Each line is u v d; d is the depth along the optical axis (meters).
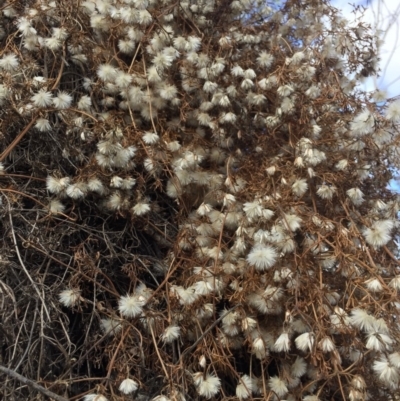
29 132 1.52
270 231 1.38
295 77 1.70
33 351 1.26
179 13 1.85
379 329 1.20
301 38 2.01
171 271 1.38
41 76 1.63
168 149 1.54
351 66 1.89
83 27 1.69
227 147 1.68
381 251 1.49
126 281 1.50
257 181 1.56
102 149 1.41
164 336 1.25
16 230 1.39
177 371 1.24
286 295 1.33
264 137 1.65
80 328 1.43
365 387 1.23
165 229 1.52
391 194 1.67
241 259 1.38
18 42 1.71
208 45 1.77
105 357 1.37
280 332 1.32
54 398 1.11
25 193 1.42
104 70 1.54
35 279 1.35
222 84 1.74
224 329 1.32
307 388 1.29
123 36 1.70
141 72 1.68
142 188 1.54
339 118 1.68
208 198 1.55
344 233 1.38
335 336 1.34
